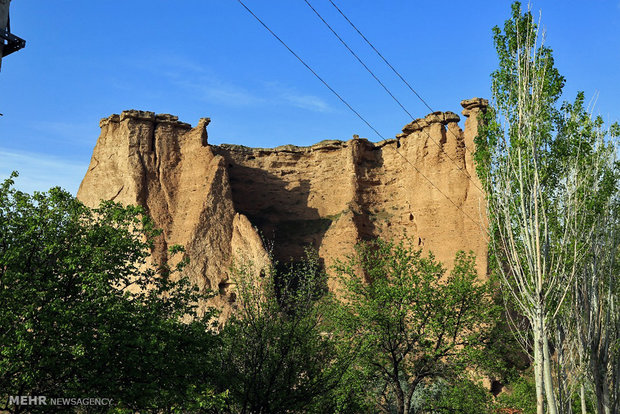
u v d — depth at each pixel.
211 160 93.56
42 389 21.84
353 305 36.94
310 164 105.56
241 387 25.33
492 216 25.56
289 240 93.69
